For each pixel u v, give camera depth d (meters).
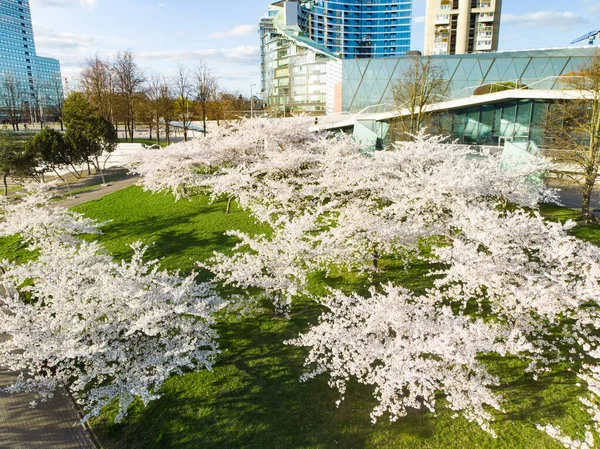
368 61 43.75
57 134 33.66
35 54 154.88
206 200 23.75
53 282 11.97
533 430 7.94
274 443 7.96
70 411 9.30
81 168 39.84
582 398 8.40
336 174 19.09
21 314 9.30
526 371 9.23
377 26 145.75
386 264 14.88
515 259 10.09
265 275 12.28
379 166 18.80
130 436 8.44
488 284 9.76
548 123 22.12
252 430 8.29
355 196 18.52
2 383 10.23
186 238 18.84
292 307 12.73
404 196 16.30
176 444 8.09
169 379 9.88
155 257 17.16
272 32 96.19
